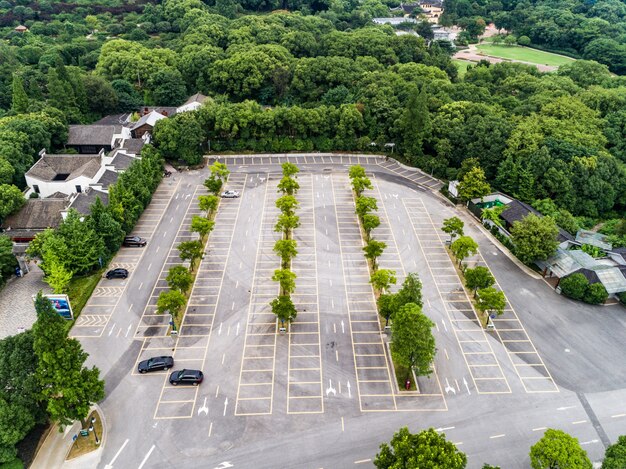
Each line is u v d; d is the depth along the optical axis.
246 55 170.12
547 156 117.38
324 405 69.88
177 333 81.19
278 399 70.56
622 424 68.38
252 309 86.88
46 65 174.38
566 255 95.50
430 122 140.88
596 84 170.50
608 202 119.38
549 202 114.19
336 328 83.25
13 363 61.88
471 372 75.62
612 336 83.00
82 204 104.94
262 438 65.19
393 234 109.25
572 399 71.75
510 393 72.44
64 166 120.88
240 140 147.00
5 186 102.38
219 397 70.75
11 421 59.25
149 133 146.25
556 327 84.56
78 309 85.12
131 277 94.06
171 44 197.00
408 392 72.19
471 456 63.56
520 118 138.62
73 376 59.91
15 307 85.75
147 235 106.81
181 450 63.50
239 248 103.12
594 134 132.50
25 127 123.62
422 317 70.38
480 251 104.31
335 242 105.75
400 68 172.62
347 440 65.19
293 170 125.19
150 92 172.38
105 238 96.88
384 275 85.31
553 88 157.38
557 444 55.34
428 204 122.38
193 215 114.62
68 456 62.44
